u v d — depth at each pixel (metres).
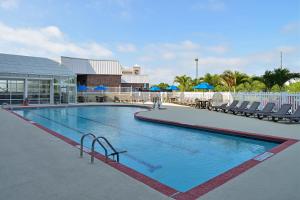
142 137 10.89
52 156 6.10
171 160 7.63
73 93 29.31
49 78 27.50
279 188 4.24
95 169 5.13
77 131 12.64
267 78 26.58
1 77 24.59
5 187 4.21
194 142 9.93
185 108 22.38
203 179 6.14
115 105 26.86
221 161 7.54
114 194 3.93
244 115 16.44
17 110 22.30
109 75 44.66
